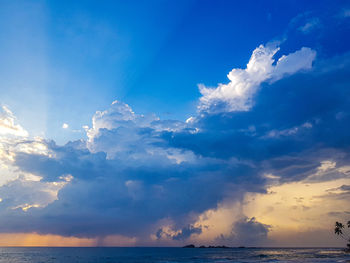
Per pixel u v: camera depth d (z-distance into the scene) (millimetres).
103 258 125188
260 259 102062
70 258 124250
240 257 121688
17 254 160125
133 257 132375
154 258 123312
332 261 79688
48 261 105688
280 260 92000
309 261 81438
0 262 101125
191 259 111750
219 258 115875
